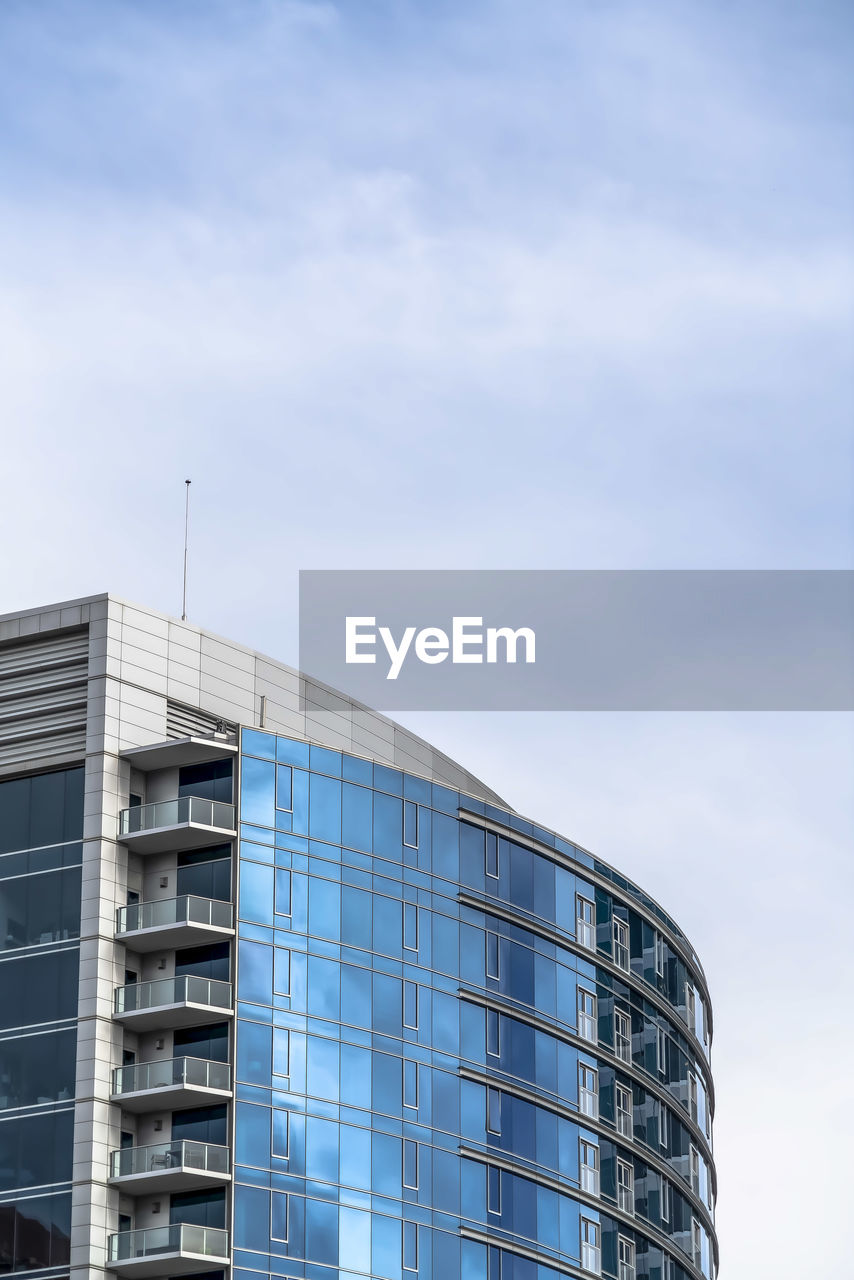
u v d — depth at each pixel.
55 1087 98.31
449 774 121.94
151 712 105.19
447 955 111.62
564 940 119.19
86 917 100.44
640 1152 121.38
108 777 102.50
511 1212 110.25
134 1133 99.75
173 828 102.38
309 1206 101.06
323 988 105.19
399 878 110.62
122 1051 99.81
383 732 117.00
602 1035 120.19
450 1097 109.12
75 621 105.50
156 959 102.75
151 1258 95.75
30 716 104.75
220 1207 98.50
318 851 107.31
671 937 130.38
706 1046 136.25
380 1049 106.56
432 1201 106.38
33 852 102.56
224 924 102.50
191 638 108.12
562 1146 114.69
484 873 115.44
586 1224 114.81
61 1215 96.06
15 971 100.88
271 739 107.44
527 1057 114.31
